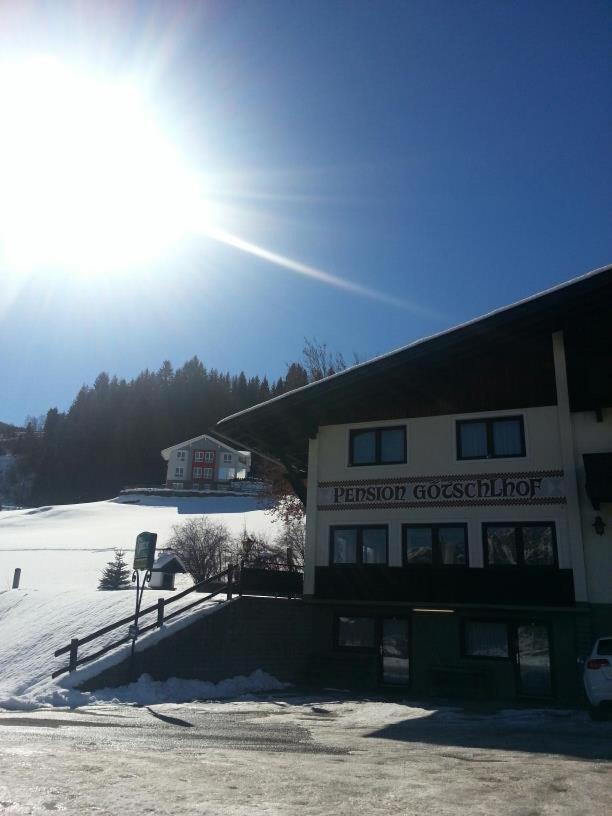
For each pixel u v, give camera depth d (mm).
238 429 23047
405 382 21812
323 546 21688
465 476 20234
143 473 140625
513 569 18984
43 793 5488
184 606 19375
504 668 18516
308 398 21703
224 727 11344
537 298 18688
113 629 18031
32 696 14562
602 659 13164
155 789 5801
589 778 6965
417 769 7363
